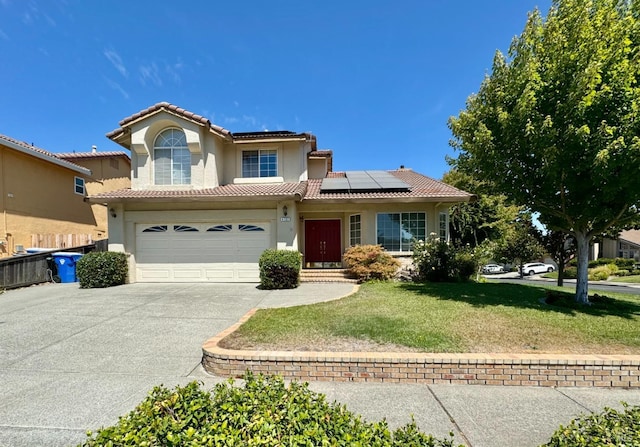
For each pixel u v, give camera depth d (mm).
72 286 11727
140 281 12297
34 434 3104
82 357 5035
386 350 4633
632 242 31469
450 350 4625
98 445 1870
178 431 1990
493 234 23625
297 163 14031
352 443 1907
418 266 12047
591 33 6574
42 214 15594
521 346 4793
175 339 5801
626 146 5918
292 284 10594
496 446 2939
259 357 4395
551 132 6562
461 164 9336
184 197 11367
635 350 4684
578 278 7977
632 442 2049
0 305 8469
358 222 13422
